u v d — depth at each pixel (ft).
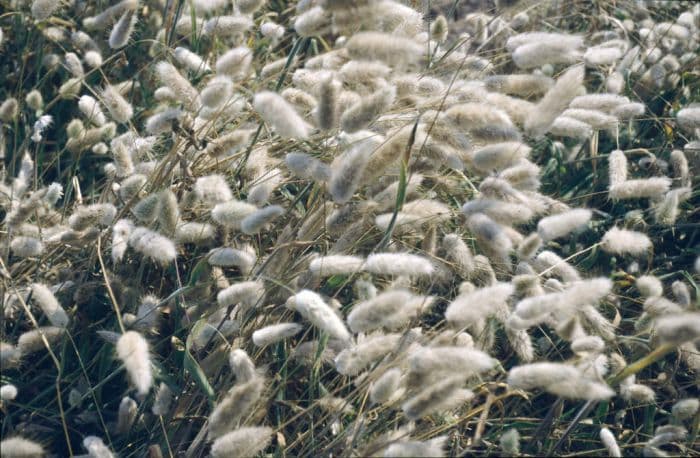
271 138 12.94
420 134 10.44
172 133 13.20
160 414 9.63
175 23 15.08
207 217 12.03
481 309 8.19
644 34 17.67
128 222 10.89
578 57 13.66
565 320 8.71
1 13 16.52
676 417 9.72
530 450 9.95
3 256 11.26
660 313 9.89
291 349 10.57
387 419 9.84
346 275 10.56
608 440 9.26
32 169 13.44
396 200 10.05
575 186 14.93
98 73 16.14
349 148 10.55
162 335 11.54
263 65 16.66
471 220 9.52
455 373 7.99
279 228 12.49
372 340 8.91
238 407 8.18
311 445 9.64
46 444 10.07
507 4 13.29
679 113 12.07
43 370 10.89
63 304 11.19
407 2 14.17
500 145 9.80
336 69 12.40
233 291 9.31
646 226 12.89
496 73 17.43
